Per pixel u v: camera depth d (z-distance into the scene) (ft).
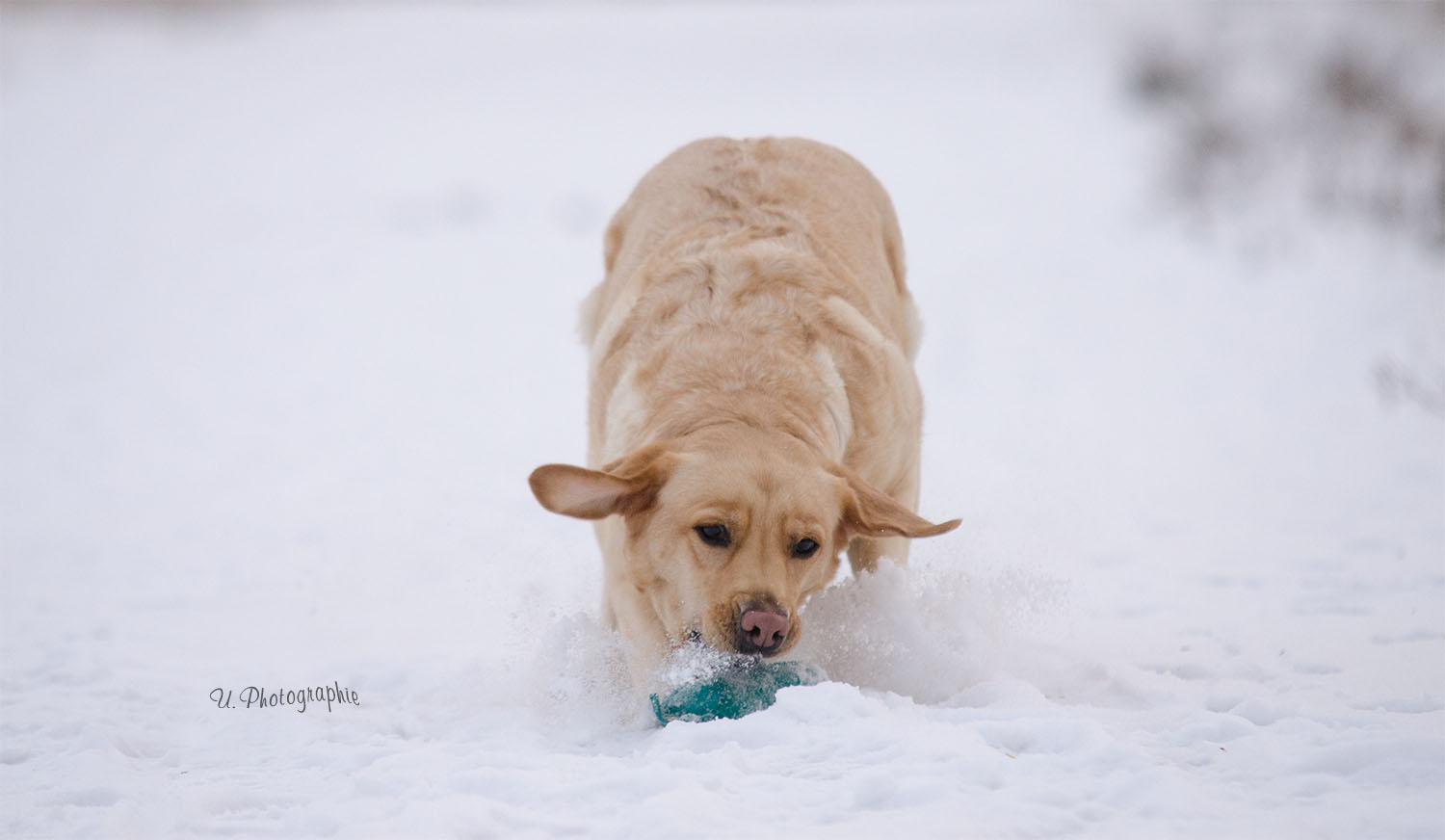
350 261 90.53
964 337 61.00
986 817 15.98
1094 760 17.56
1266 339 56.03
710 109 152.05
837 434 23.94
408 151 138.41
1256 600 27.50
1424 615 25.61
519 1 345.10
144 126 162.81
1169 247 78.18
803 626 23.27
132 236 100.73
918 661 22.80
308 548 35.45
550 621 26.02
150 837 16.70
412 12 317.83
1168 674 23.15
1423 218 68.69
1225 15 126.00
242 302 78.69
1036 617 26.53
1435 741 17.26
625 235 30.73
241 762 20.59
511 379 58.08
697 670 20.56
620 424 24.07
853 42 207.62
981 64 175.83
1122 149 113.60
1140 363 54.13
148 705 23.68
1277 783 17.07
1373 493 35.42
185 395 57.00
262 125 162.50
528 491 40.29
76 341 68.54
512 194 112.27
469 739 21.53
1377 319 56.65
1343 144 80.79
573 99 169.99
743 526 20.47
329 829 16.65
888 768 17.37
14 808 17.98
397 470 43.88
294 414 53.01
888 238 31.55
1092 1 199.82
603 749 20.85
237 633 28.50
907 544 26.05
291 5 329.11
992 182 105.09
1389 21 106.01
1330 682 21.91
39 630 28.73
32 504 41.09
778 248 26.61
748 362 23.79
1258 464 39.24
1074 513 34.53
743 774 17.67
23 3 302.25
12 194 119.34
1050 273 74.49
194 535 37.22
